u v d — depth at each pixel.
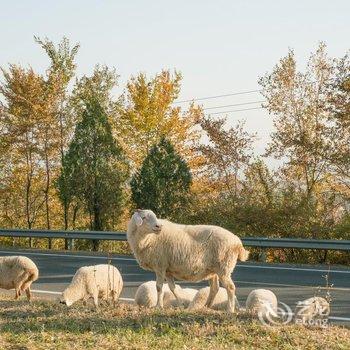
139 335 10.25
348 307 15.02
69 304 13.12
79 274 13.38
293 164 30.80
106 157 32.47
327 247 22.22
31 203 41.53
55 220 41.78
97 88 38.38
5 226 41.88
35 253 25.00
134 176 29.91
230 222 27.00
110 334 10.25
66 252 25.16
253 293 12.51
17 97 35.88
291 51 32.06
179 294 13.36
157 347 9.66
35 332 10.46
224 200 28.19
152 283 13.46
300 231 26.19
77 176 32.00
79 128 32.44
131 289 17.41
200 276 12.30
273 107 32.09
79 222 41.12
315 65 31.62
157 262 12.22
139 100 37.84
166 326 10.72
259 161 30.17
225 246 12.10
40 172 39.03
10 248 26.33
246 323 11.05
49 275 20.06
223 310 12.62
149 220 11.94
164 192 29.20
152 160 29.73
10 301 14.12
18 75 36.16
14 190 39.28
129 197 33.12
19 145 36.72
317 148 29.33
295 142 29.50
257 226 26.92
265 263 21.88
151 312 11.84
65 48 36.97
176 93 38.53
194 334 10.41
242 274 19.75
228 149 33.62
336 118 28.95
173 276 12.48
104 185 32.00
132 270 20.55
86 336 10.19
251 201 27.70
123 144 38.22
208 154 34.16
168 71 38.38
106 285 13.62
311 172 31.34
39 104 36.00
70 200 32.50
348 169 29.16
